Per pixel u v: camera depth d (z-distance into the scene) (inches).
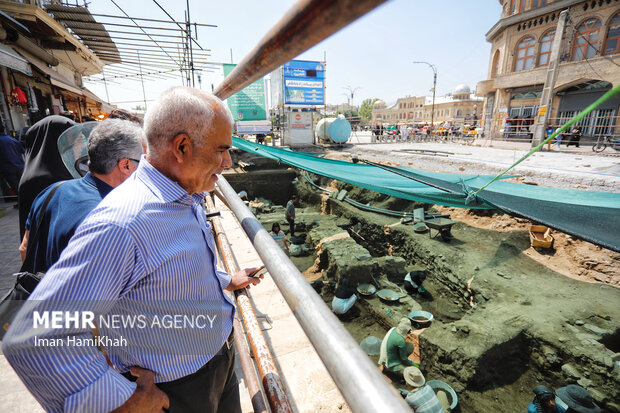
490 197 200.5
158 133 32.9
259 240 39.5
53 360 25.2
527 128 880.9
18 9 272.7
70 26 311.3
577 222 159.3
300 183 718.5
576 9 757.9
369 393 18.1
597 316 234.7
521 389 211.5
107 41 352.2
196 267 35.6
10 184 184.9
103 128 51.9
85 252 27.0
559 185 356.2
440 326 253.3
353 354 20.9
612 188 326.0
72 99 499.2
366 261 353.7
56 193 51.9
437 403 175.3
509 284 284.7
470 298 298.2
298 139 889.5
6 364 73.3
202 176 35.7
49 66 375.2
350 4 10.2
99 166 51.7
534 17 850.8
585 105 796.0
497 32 995.9
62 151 78.8
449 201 219.8
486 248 351.9
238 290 58.8
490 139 979.9
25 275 45.0
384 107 3312.0
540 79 845.8
